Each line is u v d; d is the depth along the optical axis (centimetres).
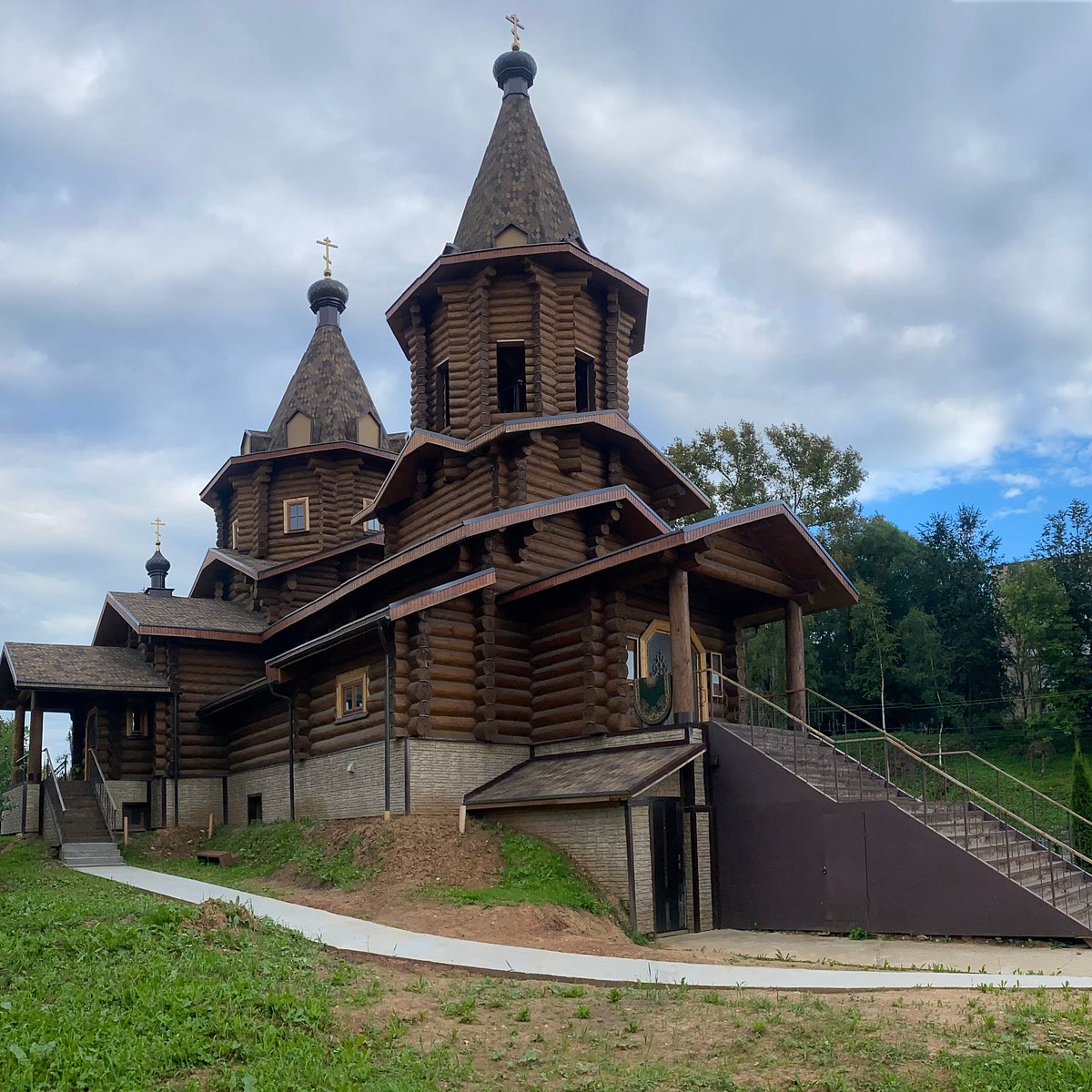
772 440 5006
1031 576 5122
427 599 2003
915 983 1088
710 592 2383
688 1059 857
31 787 2736
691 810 1811
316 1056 847
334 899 1664
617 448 2569
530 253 2511
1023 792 4038
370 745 2088
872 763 2286
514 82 2930
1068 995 996
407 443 2531
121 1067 799
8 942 1142
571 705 2100
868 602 5231
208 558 3388
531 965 1198
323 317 3847
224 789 2892
